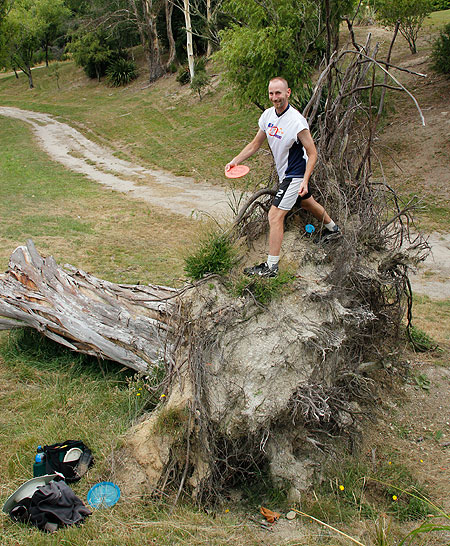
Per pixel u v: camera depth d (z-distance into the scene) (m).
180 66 40.59
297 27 15.46
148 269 10.35
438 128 19.09
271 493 4.39
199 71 32.31
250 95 17.69
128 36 46.59
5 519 4.12
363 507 4.38
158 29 42.09
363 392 5.61
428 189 16.27
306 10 15.07
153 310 6.20
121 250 11.73
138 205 16.73
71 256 11.01
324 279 4.92
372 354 6.00
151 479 4.45
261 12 16.19
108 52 44.94
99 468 4.63
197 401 4.25
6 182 19.92
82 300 6.45
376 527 3.97
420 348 7.08
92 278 6.79
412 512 4.37
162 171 22.34
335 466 4.70
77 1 58.94
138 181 20.80
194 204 16.80
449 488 4.64
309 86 14.98
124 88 42.41
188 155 23.88
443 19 31.44
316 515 4.23
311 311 4.74
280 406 4.25
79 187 19.59
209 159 22.83
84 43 45.59
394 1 23.34
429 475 4.80
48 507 4.10
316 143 5.75
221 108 29.36
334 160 5.71
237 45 16.72
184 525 4.02
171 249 11.97
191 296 4.86
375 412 5.61
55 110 38.72
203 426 4.23
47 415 5.57
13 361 6.71
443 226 14.21
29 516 4.07
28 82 52.81
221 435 4.28
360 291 5.29
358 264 5.23
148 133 28.66
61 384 6.18
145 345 5.91
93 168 23.34
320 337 4.52
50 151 27.02
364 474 4.70
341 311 4.75
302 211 5.40
